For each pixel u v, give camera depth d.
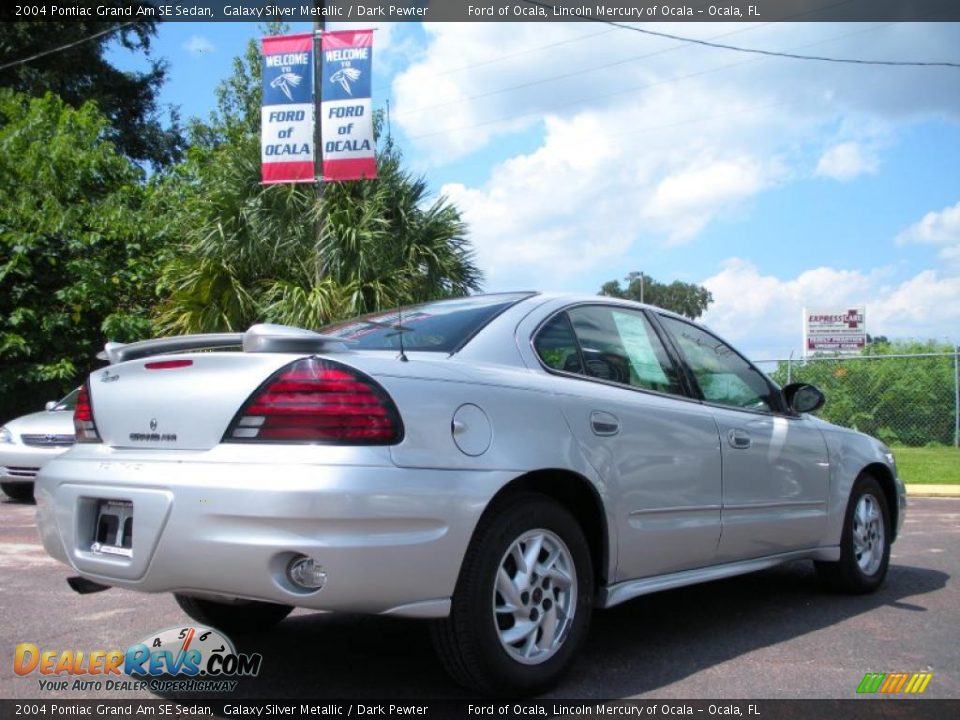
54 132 16.95
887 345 17.98
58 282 15.12
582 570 3.54
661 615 4.76
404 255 13.27
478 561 3.16
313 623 4.51
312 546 2.83
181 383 3.23
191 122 24.78
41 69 28.25
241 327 12.82
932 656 4.01
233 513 2.90
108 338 14.80
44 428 9.30
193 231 13.14
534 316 3.89
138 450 3.30
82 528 3.37
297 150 12.44
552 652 3.42
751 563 4.54
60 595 5.06
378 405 3.01
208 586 2.98
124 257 15.66
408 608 2.99
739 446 4.42
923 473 12.86
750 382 4.89
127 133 30.58
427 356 3.50
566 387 3.70
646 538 3.85
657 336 4.44
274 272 13.11
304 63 12.45
